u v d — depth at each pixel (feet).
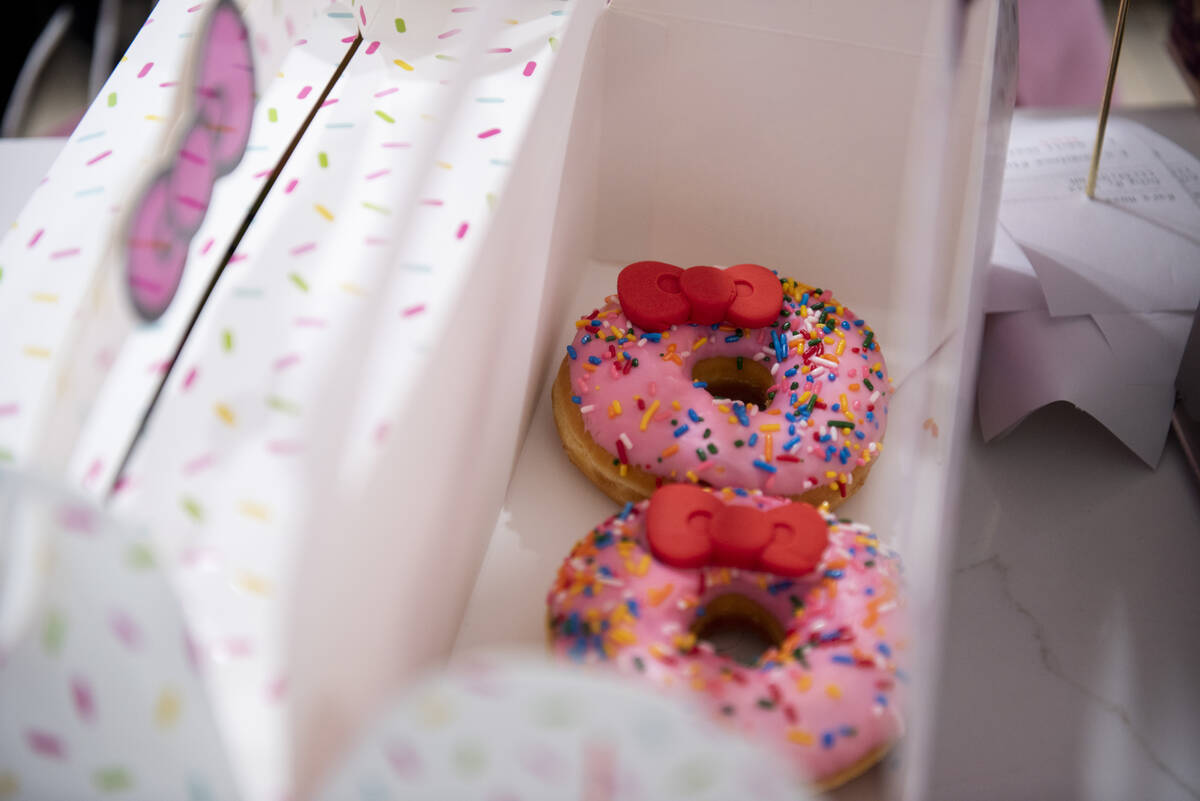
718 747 0.85
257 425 1.12
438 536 1.28
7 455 1.05
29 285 1.12
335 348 1.17
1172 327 1.58
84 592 0.89
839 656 1.27
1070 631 1.45
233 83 1.28
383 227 1.25
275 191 1.27
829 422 1.44
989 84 1.26
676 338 1.50
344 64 1.39
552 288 1.55
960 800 1.34
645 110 1.63
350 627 1.12
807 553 1.32
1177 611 1.46
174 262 1.18
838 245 1.67
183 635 0.93
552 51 1.42
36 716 0.92
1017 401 1.57
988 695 1.41
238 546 1.07
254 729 1.02
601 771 0.87
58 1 1.92
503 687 0.84
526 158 1.36
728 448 1.41
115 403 1.12
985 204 1.29
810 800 1.23
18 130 1.88
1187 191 1.70
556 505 1.49
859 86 1.55
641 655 1.26
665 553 1.32
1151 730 1.38
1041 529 1.52
